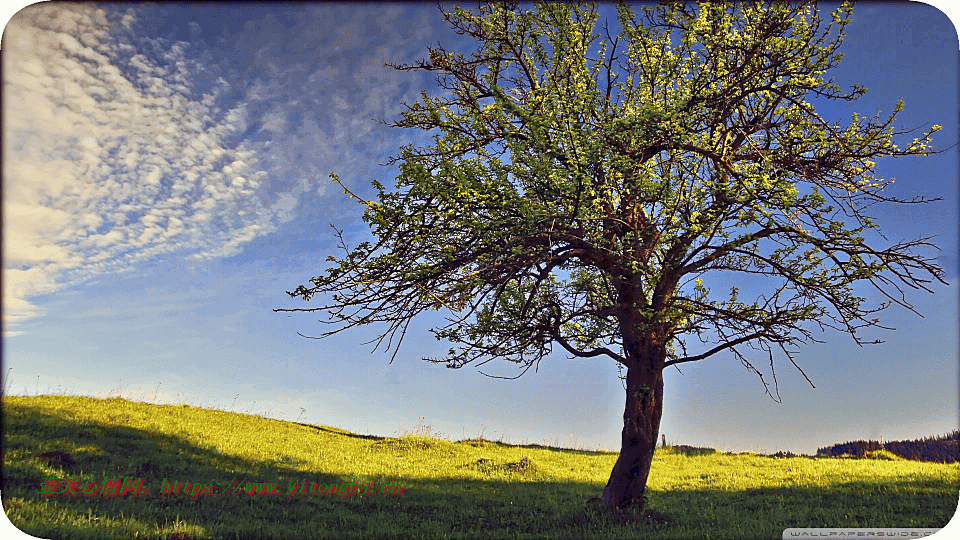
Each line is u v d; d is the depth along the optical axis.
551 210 9.90
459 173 10.18
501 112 11.14
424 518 12.53
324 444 21.45
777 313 10.95
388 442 23.03
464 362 13.05
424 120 12.12
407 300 9.87
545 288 13.34
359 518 12.23
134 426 17.27
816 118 10.98
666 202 10.50
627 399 12.23
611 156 10.62
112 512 10.79
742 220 10.23
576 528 11.20
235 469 15.41
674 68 11.80
